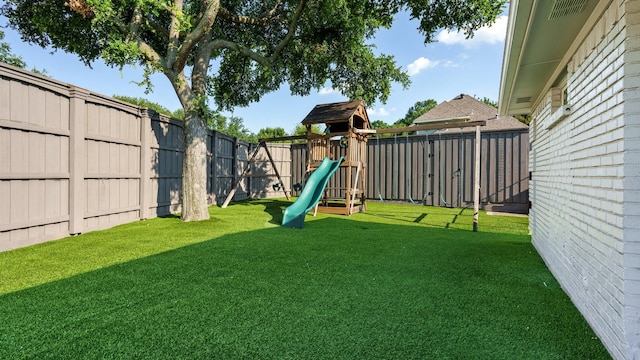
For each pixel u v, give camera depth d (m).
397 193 9.66
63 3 5.09
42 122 3.68
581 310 2.04
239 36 7.34
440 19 5.64
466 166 8.61
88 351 1.51
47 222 3.78
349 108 7.73
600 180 1.81
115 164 4.92
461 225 5.81
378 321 1.86
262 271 2.81
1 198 3.27
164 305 2.05
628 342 1.48
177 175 6.66
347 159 7.36
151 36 6.55
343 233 4.78
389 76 8.07
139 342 1.60
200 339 1.63
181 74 5.21
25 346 1.55
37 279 2.51
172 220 5.48
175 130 6.57
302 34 6.83
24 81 3.44
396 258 3.32
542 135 3.66
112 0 4.36
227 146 9.27
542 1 1.83
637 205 1.50
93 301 2.10
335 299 2.19
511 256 3.46
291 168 12.11
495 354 1.54
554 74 3.02
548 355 1.55
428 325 1.82
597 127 1.88
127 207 5.21
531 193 4.55
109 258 3.14
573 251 2.28
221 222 5.39
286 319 1.87
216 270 2.82
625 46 1.52
